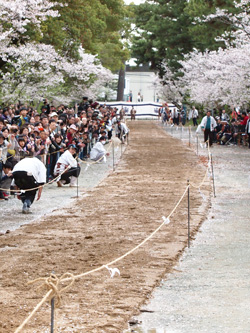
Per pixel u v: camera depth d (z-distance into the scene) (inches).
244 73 1334.9
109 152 1328.7
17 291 337.7
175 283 362.3
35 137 768.9
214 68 1756.9
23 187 603.2
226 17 1441.9
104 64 2721.5
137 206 642.2
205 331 282.0
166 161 1141.7
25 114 839.7
